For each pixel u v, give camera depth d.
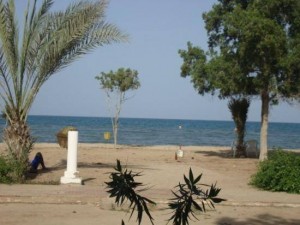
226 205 11.20
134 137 64.25
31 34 14.63
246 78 25.05
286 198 11.97
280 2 23.39
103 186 13.29
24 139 14.36
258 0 23.81
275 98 25.34
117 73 37.09
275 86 24.52
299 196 12.39
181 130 106.00
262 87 24.61
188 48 27.89
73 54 14.88
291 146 52.19
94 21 14.99
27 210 10.15
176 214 3.80
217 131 105.44
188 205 3.76
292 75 24.00
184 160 24.34
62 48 14.45
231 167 20.88
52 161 20.72
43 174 15.68
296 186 13.02
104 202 10.42
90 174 16.25
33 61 14.59
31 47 14.59
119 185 3.80
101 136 61.94
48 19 14.88
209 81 26.00
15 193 11.47
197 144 51.12
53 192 11.80
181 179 15.63
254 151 27.59
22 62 14.48
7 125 14.46
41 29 14.71
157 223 9.09
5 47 14.24
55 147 30.62
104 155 25.98
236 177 16.88
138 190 12.33
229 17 23.66
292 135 94.81
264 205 11.29
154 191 12.26
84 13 14.91
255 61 23.84
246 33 22.50
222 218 9.77
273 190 13.35
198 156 27.78
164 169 18.81
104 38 14.95
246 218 9.85
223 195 12.18
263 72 23.92
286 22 24.53
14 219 9.20
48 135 59.41
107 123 146.00
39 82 14.66
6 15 14.33
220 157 27.33
